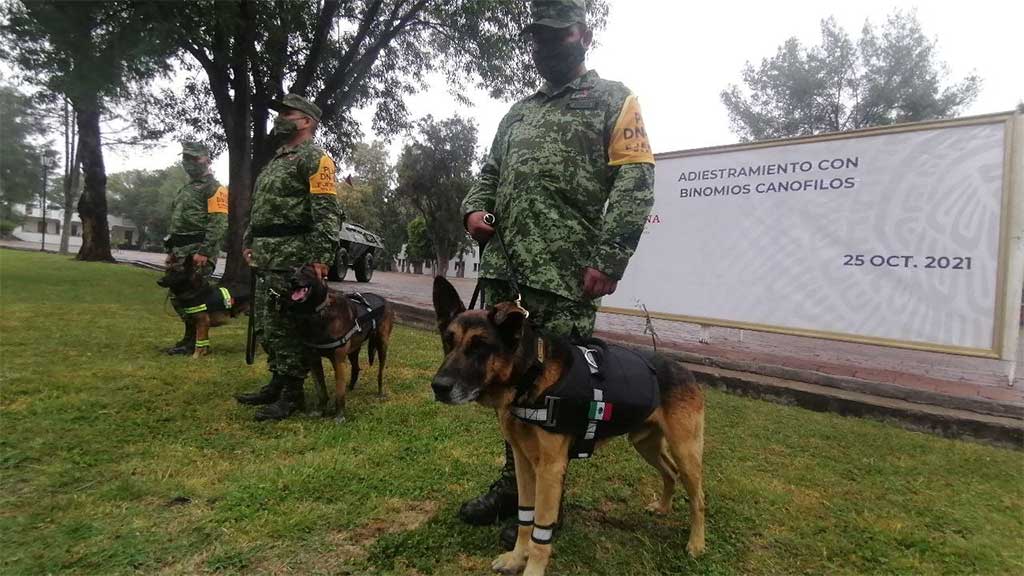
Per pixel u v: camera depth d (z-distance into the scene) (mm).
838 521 2938
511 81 13508
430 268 43500
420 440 3848
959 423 4441
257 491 2881
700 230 7039
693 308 7121
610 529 2787
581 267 2623
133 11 9391
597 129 2635
